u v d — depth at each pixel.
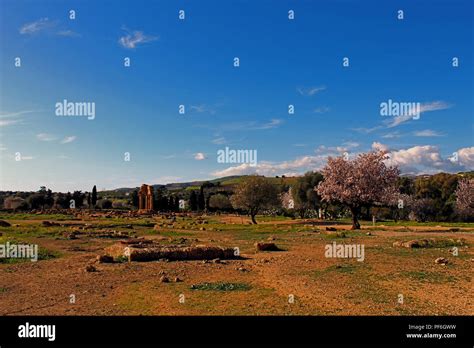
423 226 62.47
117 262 23.88
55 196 154.12
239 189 82.62
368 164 59.91
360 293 15.06
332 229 54.44
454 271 19.69
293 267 21.50
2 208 131.25
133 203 149.00
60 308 13.27
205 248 25.73
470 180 93.31
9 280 18.17
